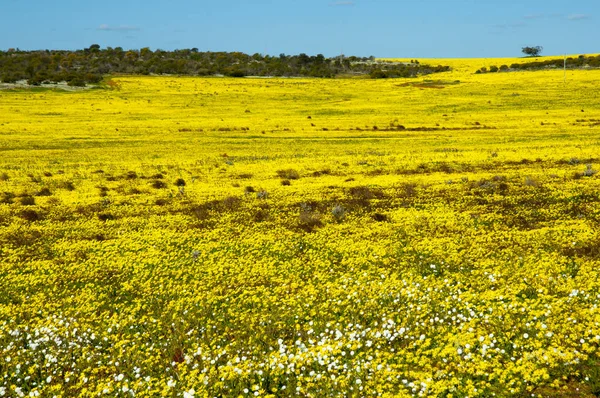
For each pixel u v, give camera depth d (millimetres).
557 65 145625
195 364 10312
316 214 23109
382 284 13781
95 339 12273
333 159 42875
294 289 14414
